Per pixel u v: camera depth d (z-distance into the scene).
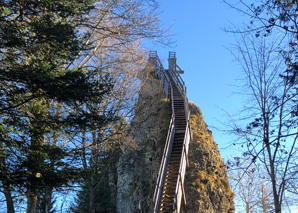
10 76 8.77
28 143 9.75
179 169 19.11
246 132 7.51
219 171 23.50
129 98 17.73
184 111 26.78
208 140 26.52
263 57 8.01
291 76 6.47
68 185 10.32
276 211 6.68
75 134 11.40
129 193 26.17
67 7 10.27
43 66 8.93
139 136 27.36
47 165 9.95
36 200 11.74
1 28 9.22
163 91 30.53
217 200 21.08
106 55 15.73
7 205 10.63
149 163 25.81
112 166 26.27
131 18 11.62
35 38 9.81
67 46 10.05
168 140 21.45
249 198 18.22
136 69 17.95
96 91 9.52
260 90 7.80
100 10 11.71
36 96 9.16
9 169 9.31
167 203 17.53
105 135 14.71
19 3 9.52
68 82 9.04
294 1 6.12
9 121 9.54
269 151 7.02
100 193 27.83
